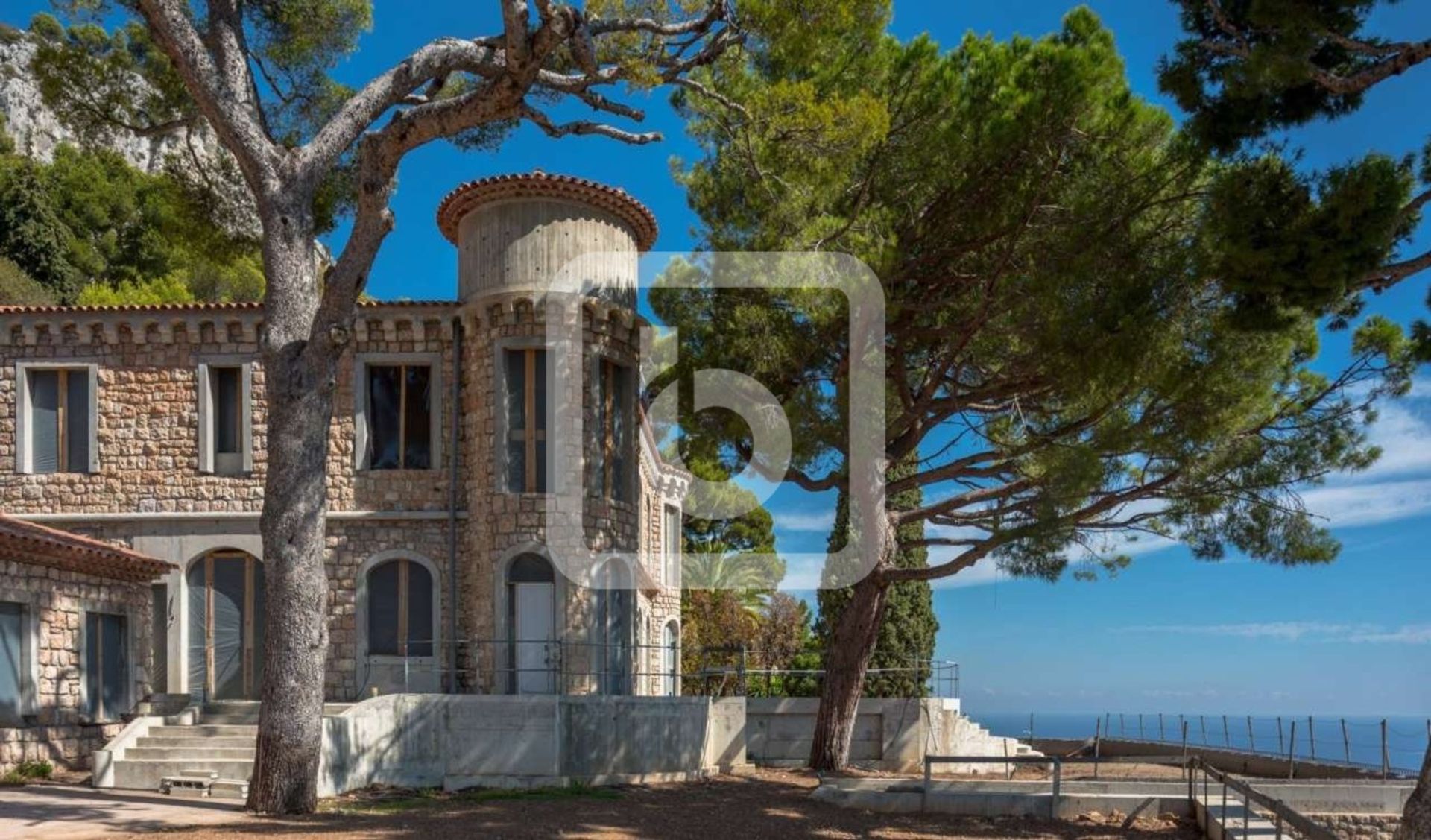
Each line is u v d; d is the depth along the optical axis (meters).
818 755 19.22
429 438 19.91
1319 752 18.56
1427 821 8.95
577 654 18.06
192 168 19.38
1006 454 16.97
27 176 49.41
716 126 16.22
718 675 26.58
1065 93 14.70
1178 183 14.18
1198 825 14.12
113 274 50.41
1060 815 14.73
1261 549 15.45
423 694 16.44
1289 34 10.10
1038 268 14.80
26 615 15.94
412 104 16.53
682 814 13.70
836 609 28.14
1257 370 13.92
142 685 18.66
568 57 16.33
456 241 21.27
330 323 13.31
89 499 19.69
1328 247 10.20
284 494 12.94
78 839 10.21
